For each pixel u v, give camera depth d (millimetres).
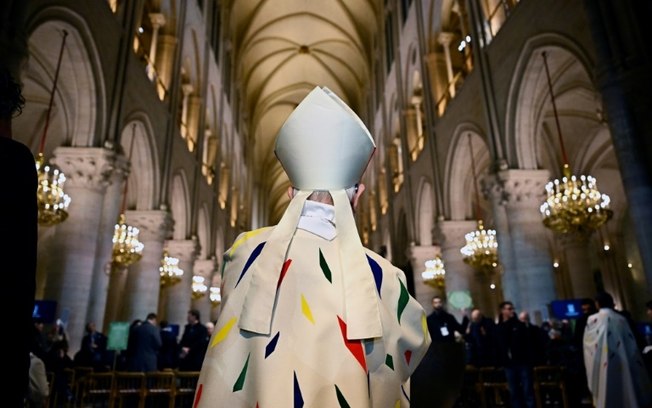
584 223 9258
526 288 10211
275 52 34500
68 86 10023
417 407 2729
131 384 7434
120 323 7895
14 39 6527
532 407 6410
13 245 1289
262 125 41625
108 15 10492
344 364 1139
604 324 5719
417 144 19344
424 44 17578
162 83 14867
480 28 12781
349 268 1281
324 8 30828
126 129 12852
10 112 1546
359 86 33500
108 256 10070
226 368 1173
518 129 11102
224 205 25859
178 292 16688
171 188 15047
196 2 18844
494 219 11188
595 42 7289
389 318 1260
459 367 2795
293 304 1218
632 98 6680
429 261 16469
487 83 12062
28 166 1403
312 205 1405
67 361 7344
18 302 1265
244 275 1301
